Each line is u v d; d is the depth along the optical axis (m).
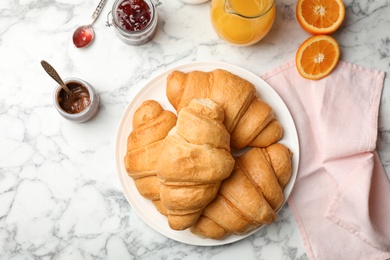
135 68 0.86
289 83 0.85
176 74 0.79
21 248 0.86
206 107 0.73
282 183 0.80
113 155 0.86
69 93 0.81
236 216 0.76
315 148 0.84
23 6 0.87
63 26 0.87
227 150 0.74
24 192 0.86
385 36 0.85
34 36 0.87
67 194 0.86
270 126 0.79
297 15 0.82
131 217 0.86
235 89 0.76
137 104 0.83
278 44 0.86
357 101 0.84
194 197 0.72
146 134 0.78
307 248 0.85
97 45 0.87
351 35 0.86
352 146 0.83
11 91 0.87
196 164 0.70
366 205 0.82
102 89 0.86
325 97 0.84
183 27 0.86
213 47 0.86
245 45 0.82
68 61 0.87
